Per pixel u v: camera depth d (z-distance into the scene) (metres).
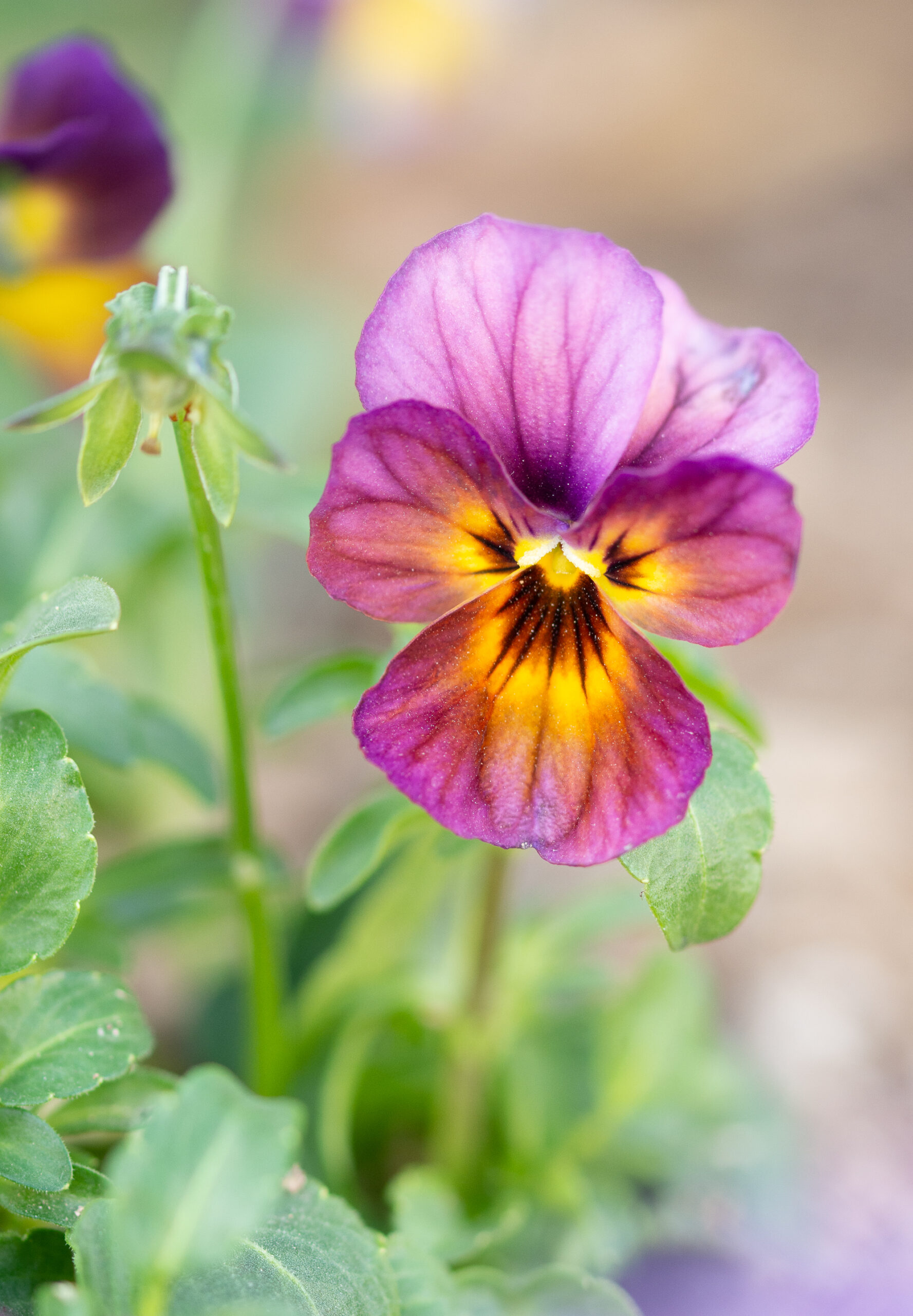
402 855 0.30
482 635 0.20
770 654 0.42
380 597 0.20
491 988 0.27
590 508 0.20
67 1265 0.21
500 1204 0.27
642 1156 0.28
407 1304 0.21
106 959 0.24
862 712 0.40
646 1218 0.28
